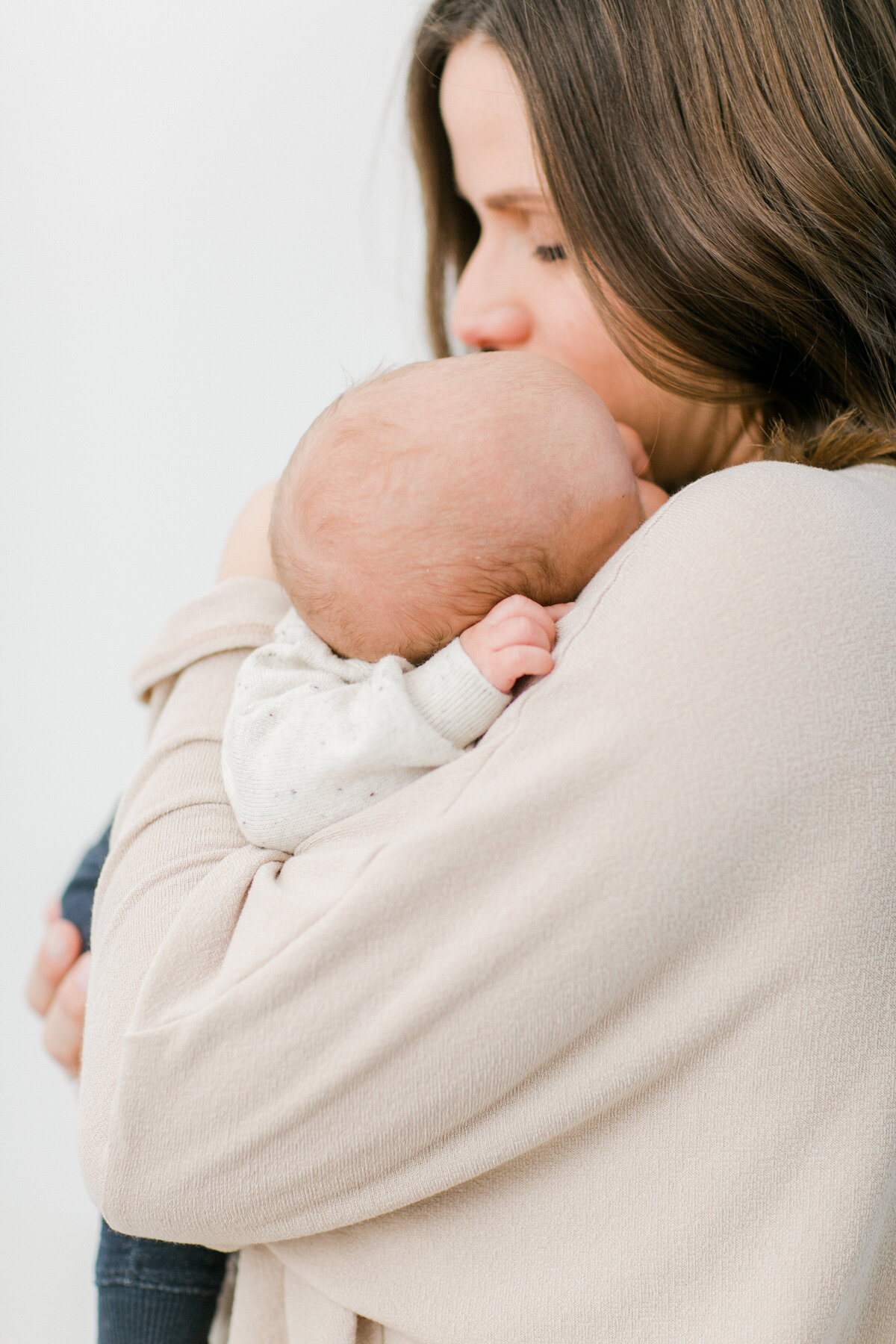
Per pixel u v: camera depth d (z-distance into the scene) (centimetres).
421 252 229
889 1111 60
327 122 238
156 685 94
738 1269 61
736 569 63
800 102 85
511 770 63
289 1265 73
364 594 77
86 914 113
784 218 86
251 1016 63
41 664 262
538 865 61
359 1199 65
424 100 116
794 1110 60
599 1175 64
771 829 60
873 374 92
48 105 247
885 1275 65
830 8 86
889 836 61
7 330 256
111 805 262
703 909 60
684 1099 62
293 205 244
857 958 60
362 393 79
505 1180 67
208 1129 64
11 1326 216
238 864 73
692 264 87
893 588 65
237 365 255
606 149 86
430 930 61
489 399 75
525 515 73
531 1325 64
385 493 75
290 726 75
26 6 242
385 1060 61
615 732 61
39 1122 237
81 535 262
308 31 234
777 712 60
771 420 98
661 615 63
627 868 59
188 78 241
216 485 260
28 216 252
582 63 85
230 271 251
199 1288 94
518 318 99
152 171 247
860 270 88
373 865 63
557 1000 60
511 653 68
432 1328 67
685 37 84
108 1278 95
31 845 260
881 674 62
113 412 259
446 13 98
